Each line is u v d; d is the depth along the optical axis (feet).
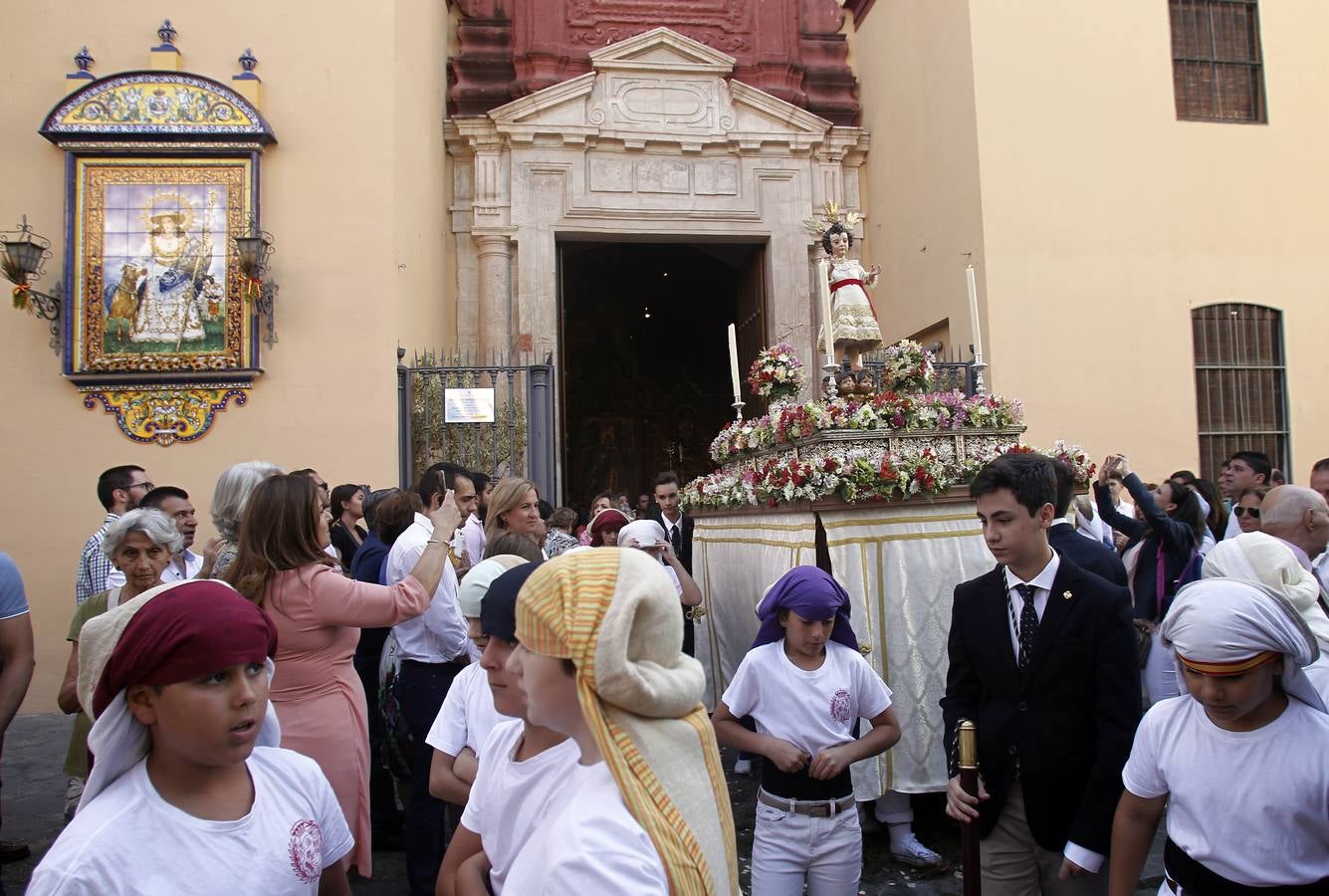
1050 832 9.05
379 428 30.58
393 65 32.01
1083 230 36.65
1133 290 36.73
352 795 9.87
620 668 4.49
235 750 5.61
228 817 5.78
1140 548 19.03
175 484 29.55
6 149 29.94
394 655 15.05
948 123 38.68
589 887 4.17
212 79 30.25
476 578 9.38
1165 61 38.14
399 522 16.26
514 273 44.14
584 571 4.81
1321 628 8.39
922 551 16.51
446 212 44.06
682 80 45.27
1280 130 38.88
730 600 21.36
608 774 4.63
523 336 43.16
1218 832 6.59
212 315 29.94
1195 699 6.85
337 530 20.22
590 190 44.27
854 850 10.43
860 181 47.47
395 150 32.04
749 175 45.62
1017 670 9.39
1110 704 8.83
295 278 30.73
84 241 29.63
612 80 44.73
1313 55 39.60
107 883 5.20
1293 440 37.35
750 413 50.44
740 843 15.87
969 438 17.92
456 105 44.39
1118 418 35.99
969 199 36.91
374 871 14.87
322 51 31.65
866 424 16.81
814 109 47.47
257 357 29.94
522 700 5.82
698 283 75.56
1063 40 37.45
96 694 5.64
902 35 43.01
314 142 31.30
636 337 78.07
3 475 28.89
